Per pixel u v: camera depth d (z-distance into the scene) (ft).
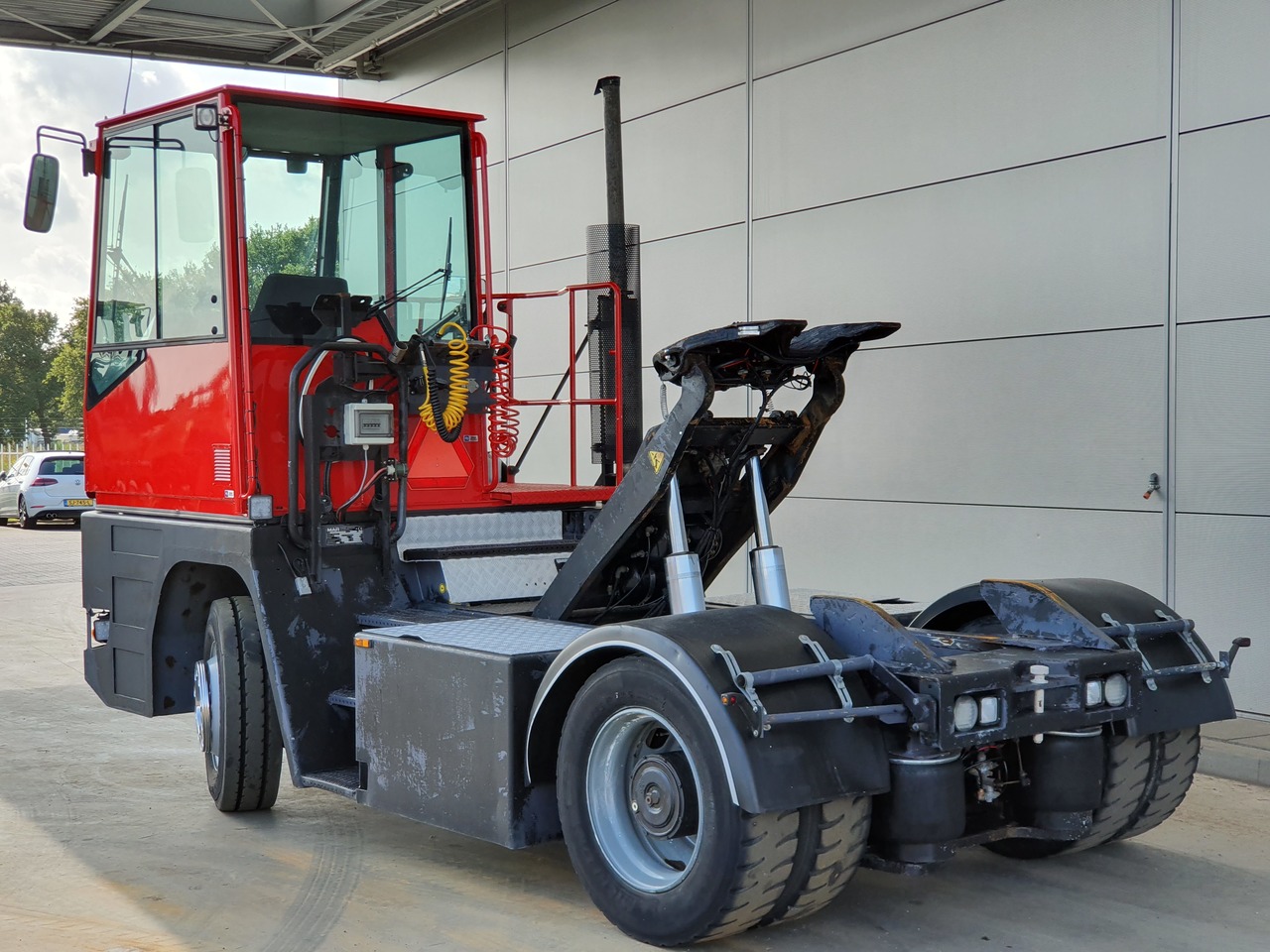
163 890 14.90
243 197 17.46
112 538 20.21
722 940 13.14
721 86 31.65
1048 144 24.47
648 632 12.51
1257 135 21.22
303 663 16.79
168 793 19.51
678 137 33.09
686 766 12.65
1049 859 15.89
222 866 15.83
